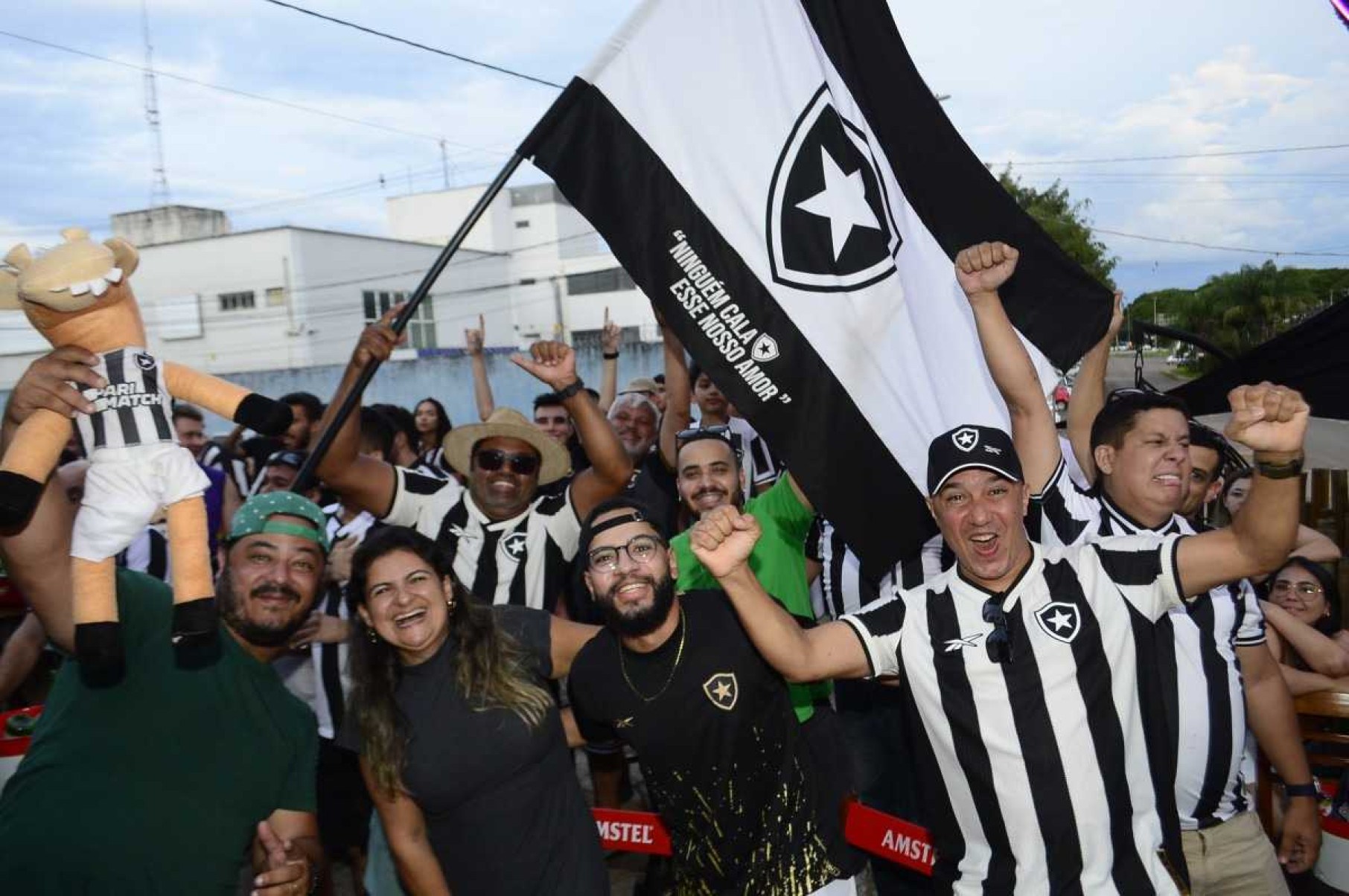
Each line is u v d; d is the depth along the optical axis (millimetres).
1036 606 2506
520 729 2838
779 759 3043
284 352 38688
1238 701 3061
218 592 2811
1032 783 2432
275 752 2766
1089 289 3586
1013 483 2525
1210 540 2436
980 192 3594
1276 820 3840
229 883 2682
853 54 3592
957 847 2586
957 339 3611
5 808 2586
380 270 41875
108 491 2205
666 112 3512
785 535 3938
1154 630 2543
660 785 3064
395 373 30141
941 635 2553
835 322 3543
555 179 3477
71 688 2670
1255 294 37156
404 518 4227
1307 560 4074
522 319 58719
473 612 2939
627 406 7023
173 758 2613
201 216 42531
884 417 3559
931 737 2574
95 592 2227
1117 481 3238
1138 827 2461
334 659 4238
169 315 39500
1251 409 2199
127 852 2516
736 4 3559
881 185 3586
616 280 58281
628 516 2918
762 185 3531
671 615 2953
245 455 7355
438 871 2934
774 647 2572
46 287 2113
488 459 4113
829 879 3062
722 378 3516
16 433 2191
